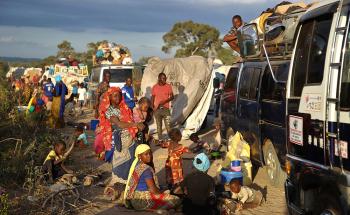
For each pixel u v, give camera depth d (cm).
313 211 565
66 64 3538
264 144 916
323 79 525
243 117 1014
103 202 808
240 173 839
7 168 909
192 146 1316
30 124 1405
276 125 848
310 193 573
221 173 848
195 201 693
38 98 1783
